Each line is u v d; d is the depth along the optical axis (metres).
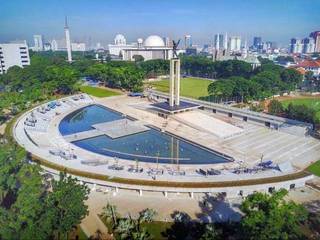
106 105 173.25
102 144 113.81
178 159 100.12
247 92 183.00
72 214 58.84
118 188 79.69
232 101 188.75
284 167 87.75
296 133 124.69
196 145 112.75
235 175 83.69
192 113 147.38
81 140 117.62
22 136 113.75
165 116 146.88
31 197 59.47
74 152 102.75
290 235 54.22
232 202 75.50
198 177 81.81
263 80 197.50
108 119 148.62
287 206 56.28
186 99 180.00
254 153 104.38
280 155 102.94
